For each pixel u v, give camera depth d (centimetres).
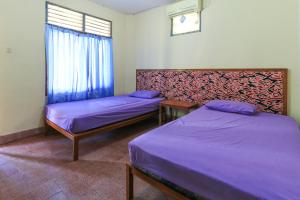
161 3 378
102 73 400
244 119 223
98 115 248
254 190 92
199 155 128
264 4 267
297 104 253
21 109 289
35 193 162
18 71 281
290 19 249
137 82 445
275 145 146
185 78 357
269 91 267
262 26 271
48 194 161
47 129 307
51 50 311
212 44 322
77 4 348
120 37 441
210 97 326
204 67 335
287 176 102
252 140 157
